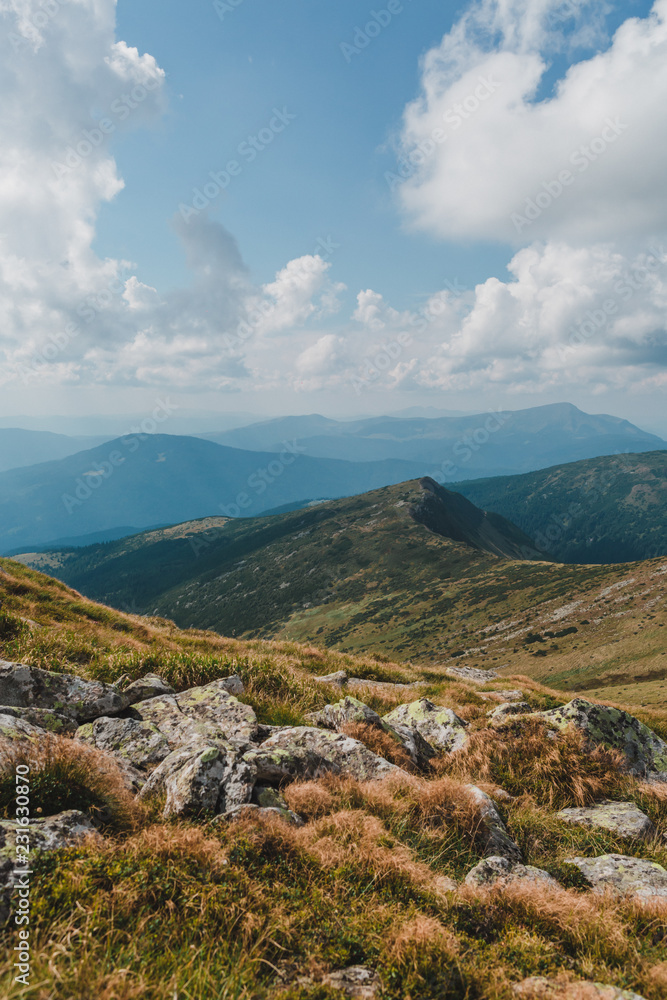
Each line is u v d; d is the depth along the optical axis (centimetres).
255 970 364
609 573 17750
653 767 998
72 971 329
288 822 573
